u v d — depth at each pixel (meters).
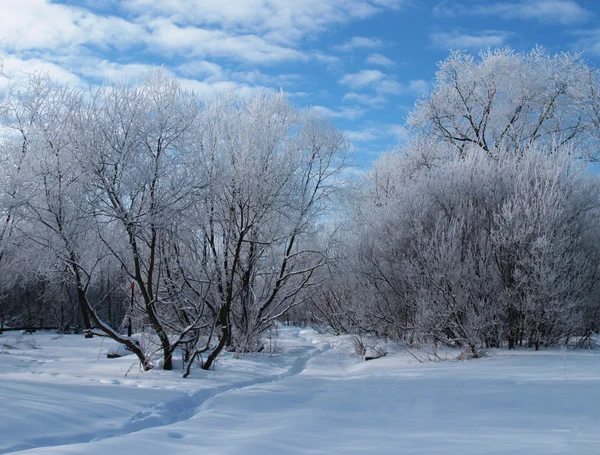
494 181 17.66
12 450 5.14
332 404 8.38
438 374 11.31
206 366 13.65
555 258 14.72
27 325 38.94
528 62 28.09
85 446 5.18
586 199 16.31
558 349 14.87
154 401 8.54
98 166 11.46
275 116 19.72
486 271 15.46
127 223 11.62
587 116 25.91
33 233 12.13
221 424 6.89
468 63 28.89
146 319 14.95
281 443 5.29
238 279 18.62
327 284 23.50
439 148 28.14
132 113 11.88
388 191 27.94
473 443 4.95
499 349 15.57
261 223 17.88
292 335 35.38
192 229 14.36
